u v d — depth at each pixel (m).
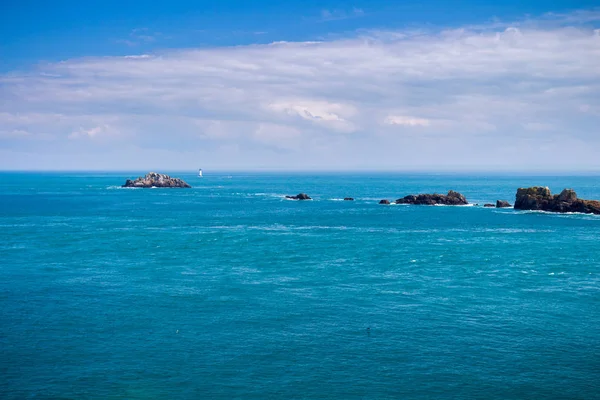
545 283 58.38
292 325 44.16
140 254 76.31
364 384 33.62
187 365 36.38
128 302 50.81
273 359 37.31
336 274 63.16
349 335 41.88
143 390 32.84
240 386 33.41
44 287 56.41
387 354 38.12
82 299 51.72
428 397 32.06
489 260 71.81
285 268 66.69
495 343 40.16
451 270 65.38
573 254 76.06
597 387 33.28
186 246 83.56
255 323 44.72
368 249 80.94
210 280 59.91
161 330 43.00
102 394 32.31
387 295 53.50
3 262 69.88
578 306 49.44
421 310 48.25
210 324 44.44
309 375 34.84
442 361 36.97
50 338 41.12
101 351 38.66
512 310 48.22
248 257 74.19
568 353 38.28
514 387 33.28
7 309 48.44
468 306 49.53
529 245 84.50
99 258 73.06
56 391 32.62
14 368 35.75
